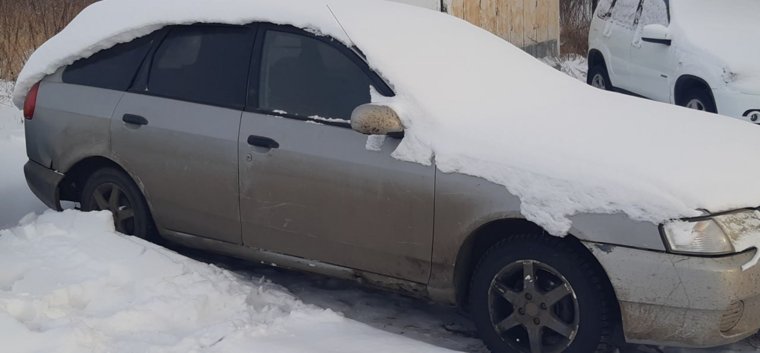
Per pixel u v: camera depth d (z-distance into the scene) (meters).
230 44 5.32
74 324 4.20
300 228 4.97
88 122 5.71
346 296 5.41
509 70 5.36
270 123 5.02
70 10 11.21
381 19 5.26
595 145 4.39
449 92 4.81
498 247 4.46
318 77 4.99
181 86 5.45
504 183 4.32
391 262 4.73
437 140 4.52
